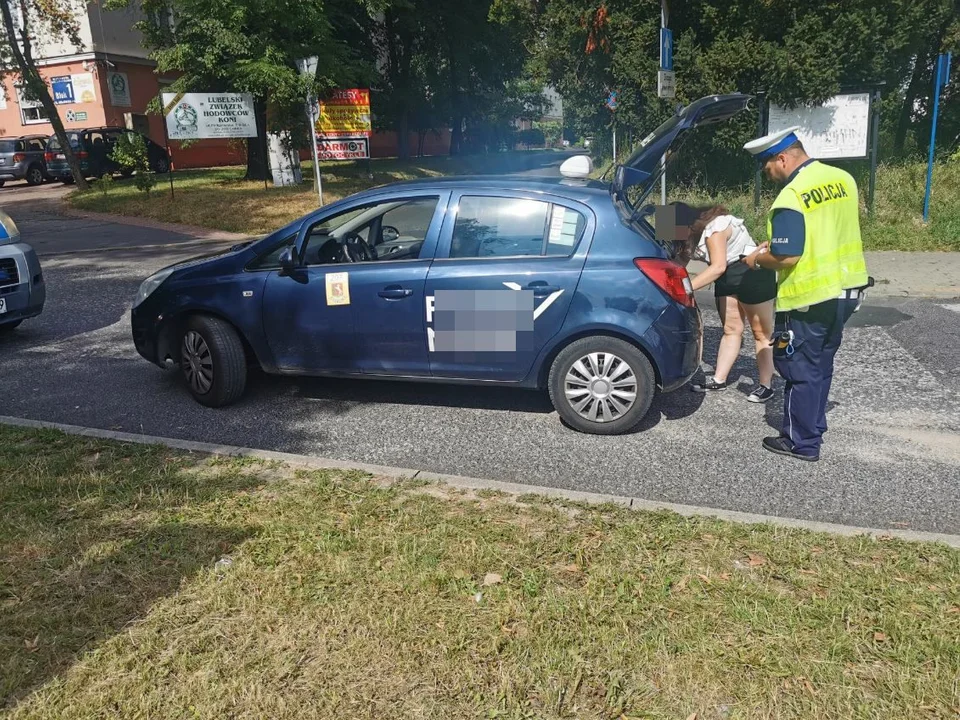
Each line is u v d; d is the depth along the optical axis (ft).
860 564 10.82
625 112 55.11
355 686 8.56
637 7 51.70
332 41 74.28
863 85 42.42
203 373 18.94
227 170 95.14
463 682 8.61
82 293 33.94
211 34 67.82
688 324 16.40
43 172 89.76
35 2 76.64
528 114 162.71
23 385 21.01
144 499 12.91
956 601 9.89
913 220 42.27
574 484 14.51
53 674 8.76
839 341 14.73
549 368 17.29
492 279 16.71
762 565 10.84
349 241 18.15
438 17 117.50
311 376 20.12
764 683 8.50
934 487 14.15
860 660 8.83
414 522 12.14
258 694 8.43
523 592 10.24
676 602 9.94
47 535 11.75
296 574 10.64
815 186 13.80
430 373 17.58
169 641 9.30
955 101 54.24
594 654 9.01
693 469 15.08
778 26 45.83
